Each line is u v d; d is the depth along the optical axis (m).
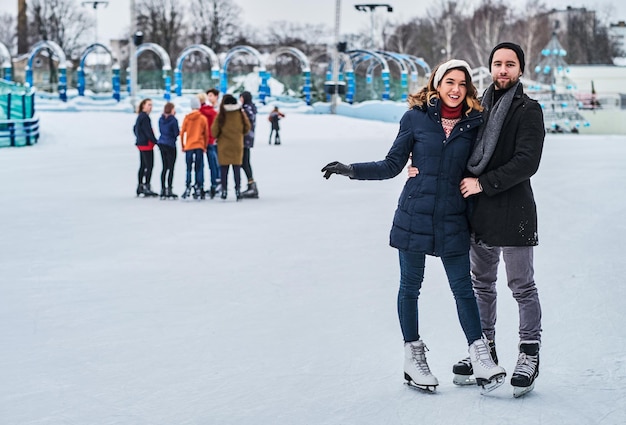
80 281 7.19
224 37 80.56
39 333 5.53
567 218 10.31
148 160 14.23
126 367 4.79
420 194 4.30
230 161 13.51
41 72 55.53
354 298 6.43
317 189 15.06
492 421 3.85
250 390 4.37
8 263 8.04
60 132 32.56
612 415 3.88
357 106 46.00
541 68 47.81
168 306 6.27
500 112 4.23
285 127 37.97
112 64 46.78
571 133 43.75
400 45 86.50
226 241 9.25
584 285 6.59
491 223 4.25
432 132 4.30
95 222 10.96
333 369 4.71
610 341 5.09
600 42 82.62
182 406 4.14
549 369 4.61
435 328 5.51
